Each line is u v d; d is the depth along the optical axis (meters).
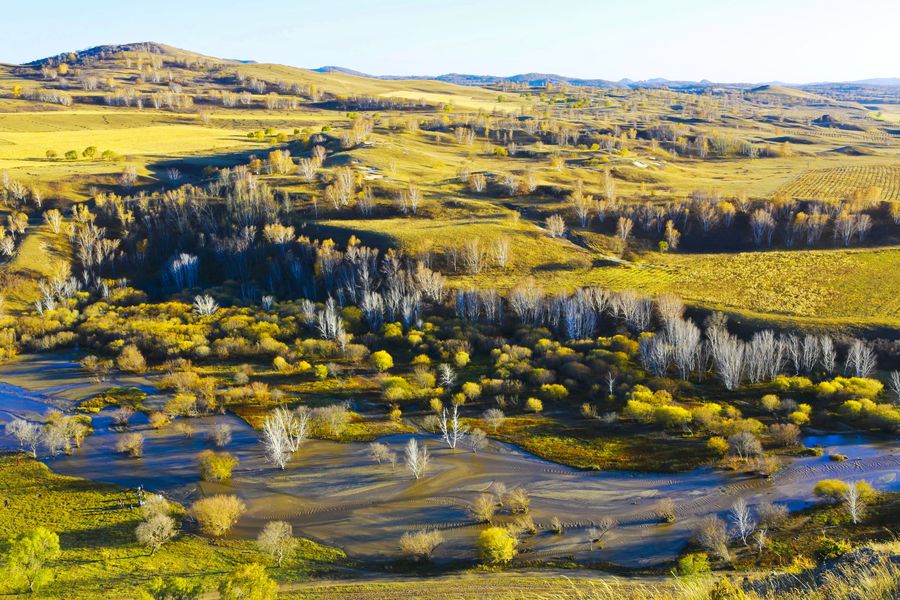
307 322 129.75
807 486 69.19
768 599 18.73
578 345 111.81
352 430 90.00
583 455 81.31
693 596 20.12
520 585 50.38
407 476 77.12
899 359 96.69
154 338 122.19
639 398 92.00
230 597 41.31
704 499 68.69
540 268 145.12
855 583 16.97
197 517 65.31
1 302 134.62
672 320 104.12
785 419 86.06
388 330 123.12
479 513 66.88
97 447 85.62
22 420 88.69
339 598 49.16
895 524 57.25
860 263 135.00
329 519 68.31
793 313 111.88
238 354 119.25
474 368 109.50
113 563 57.06
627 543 61.12
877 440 80.00
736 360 95.25
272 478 77.38
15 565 49.66
